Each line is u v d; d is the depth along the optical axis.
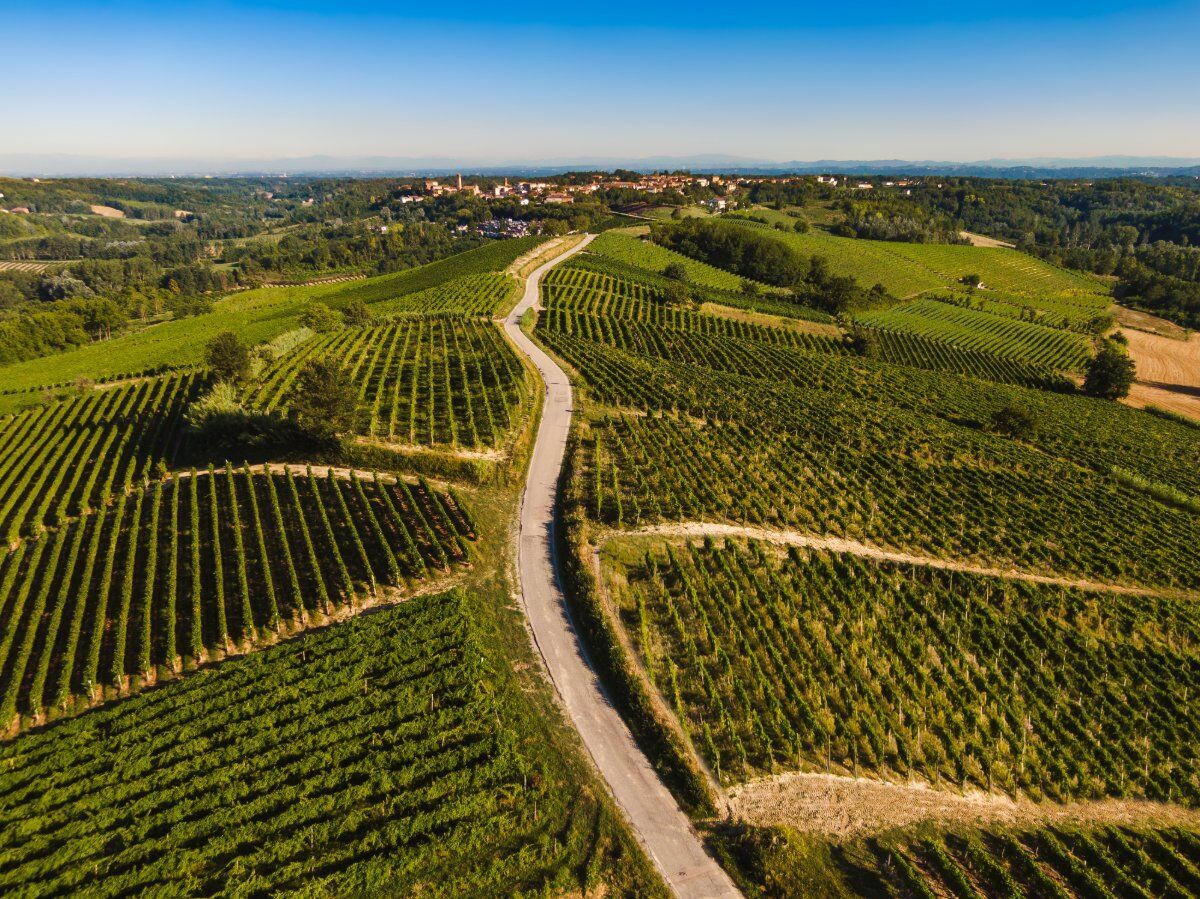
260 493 56.91
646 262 174.00
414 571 47.66
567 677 39.75
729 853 30.12
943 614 48.72
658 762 34.31
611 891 28.31
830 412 85.06
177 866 27.53
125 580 45.38
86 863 27.39
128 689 38.41
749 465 67.25
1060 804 35.06
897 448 75.75
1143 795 36.22
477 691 37.12
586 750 34.97
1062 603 50.72
